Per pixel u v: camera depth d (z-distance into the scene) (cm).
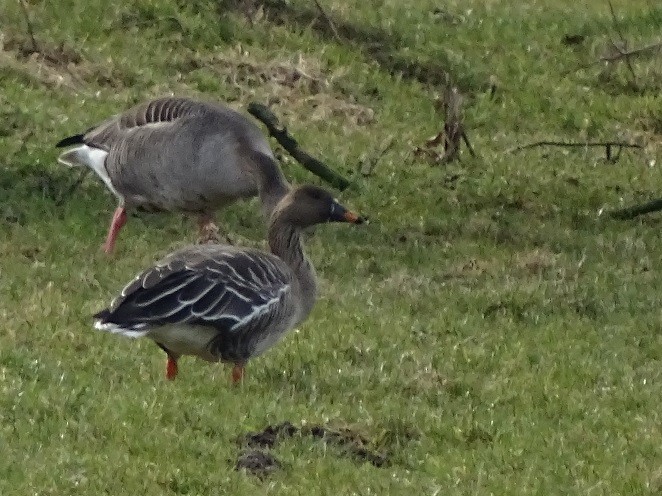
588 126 2377
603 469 1082
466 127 2298
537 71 2564
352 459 1061
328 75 2300
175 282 1090
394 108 2278
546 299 1534
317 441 1068
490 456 1098
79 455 982
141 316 1069
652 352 1412
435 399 1216
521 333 1434
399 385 1237
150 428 1043
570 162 2186
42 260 1467
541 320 1477
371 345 1316
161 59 2200
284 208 1225
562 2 2948
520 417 1191
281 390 1178
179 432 1048
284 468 1014
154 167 1507
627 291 1589
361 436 1095
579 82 2561
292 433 1072
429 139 2144
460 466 1062
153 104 1553
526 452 1112
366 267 1612
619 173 2166
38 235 1538
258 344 1159
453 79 2438
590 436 1155
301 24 2453
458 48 2566
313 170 1881
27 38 2131
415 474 1042
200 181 1495
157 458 998
